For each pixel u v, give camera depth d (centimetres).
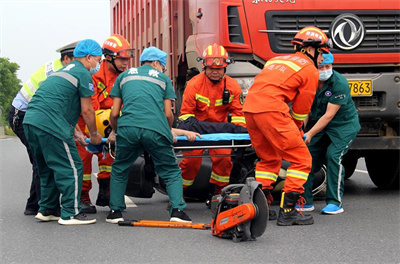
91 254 479
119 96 609
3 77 8412
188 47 846
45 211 623
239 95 694
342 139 658
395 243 503
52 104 591
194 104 686
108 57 683
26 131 596
